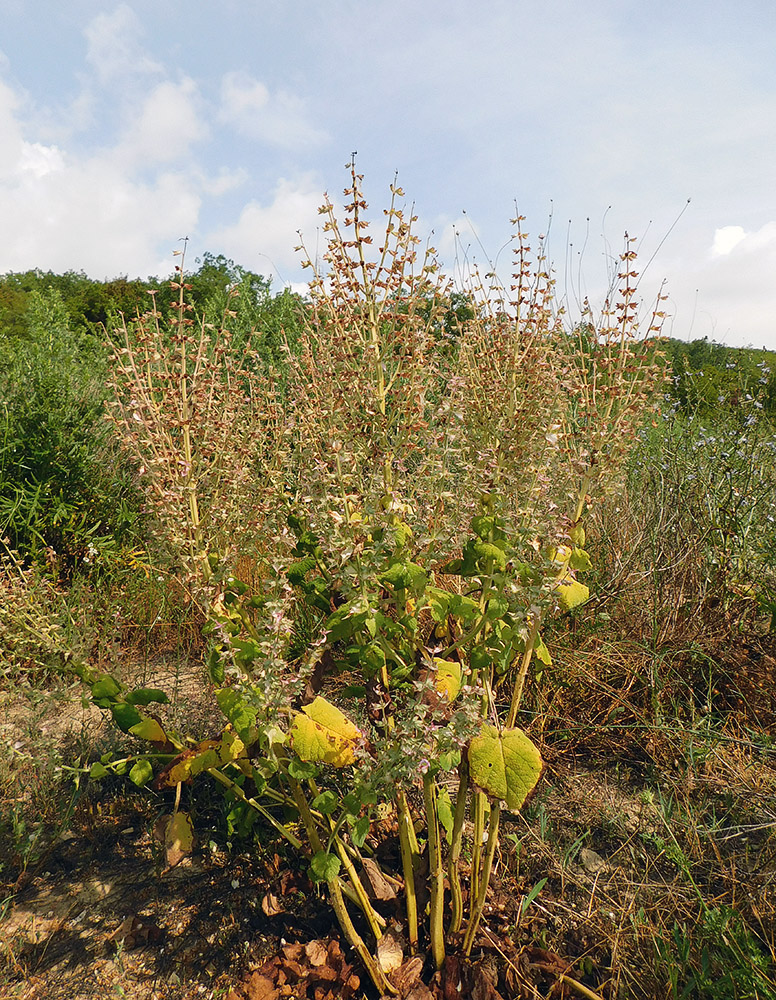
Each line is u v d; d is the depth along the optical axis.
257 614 2.62
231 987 2.00
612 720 3.03
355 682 3.22
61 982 2.05
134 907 2.32
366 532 1.83
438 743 1.71
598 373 2.41
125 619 3.97
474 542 1.86
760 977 1.72
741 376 5.11
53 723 3.31
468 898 2.19
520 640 1.86
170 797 2.83
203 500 2.26
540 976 1.93
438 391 2.34
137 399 2.11
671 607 3.40
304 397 2.27
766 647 3.26
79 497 4.66
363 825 1.77
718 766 2.71
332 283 2.08
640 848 2.40
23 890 2.41
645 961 1.93
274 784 2.61
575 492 2.35
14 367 5.34
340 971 1.97
